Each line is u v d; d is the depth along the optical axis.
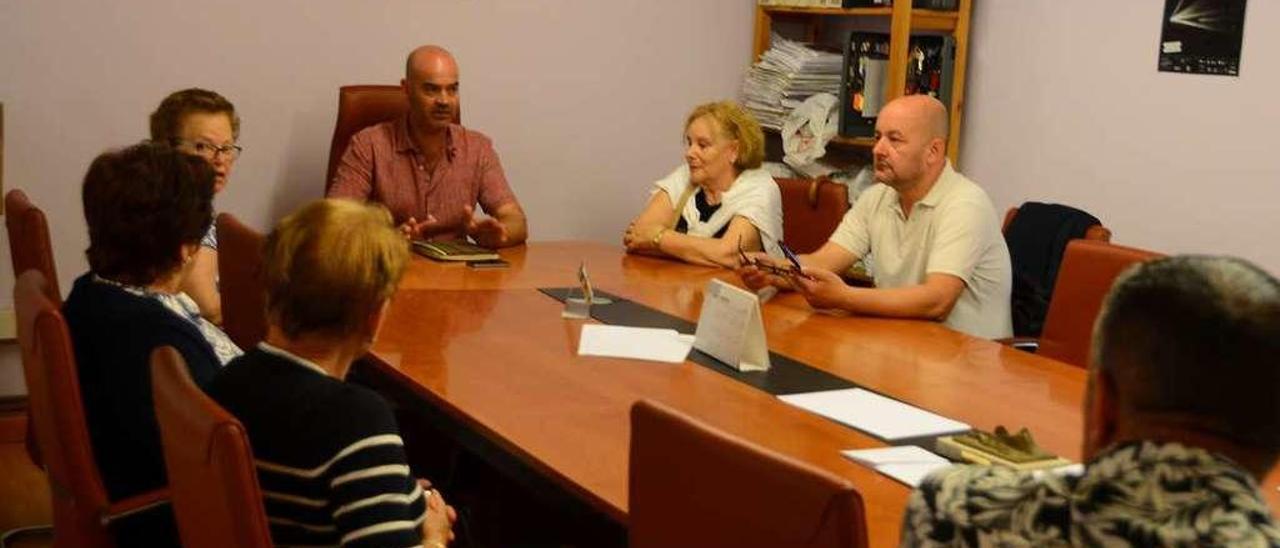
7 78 4.37
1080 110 4.58
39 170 4.45
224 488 1.50
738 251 3.89
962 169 5.05
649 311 3.22
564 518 3.00
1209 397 1.05
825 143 5.06
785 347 2.90
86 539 2.11
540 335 2.92
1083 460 1.17
